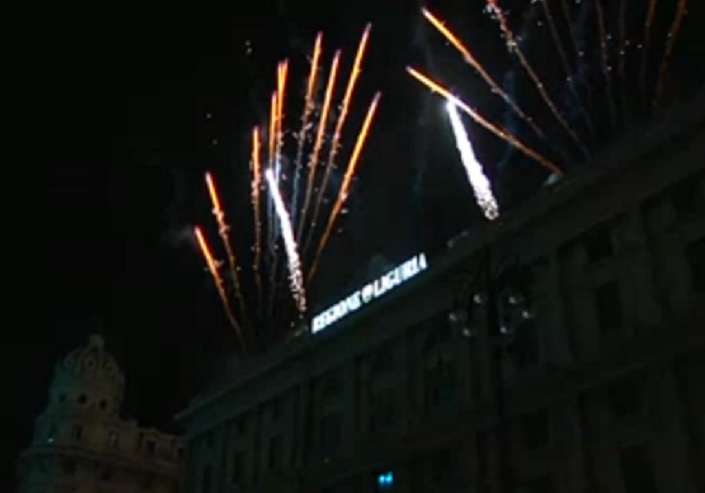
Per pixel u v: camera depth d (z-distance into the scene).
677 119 30.69
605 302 32.19
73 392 74.62
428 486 37.06
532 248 35.50
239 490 50.31
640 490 28.53
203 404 57.75
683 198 30.70
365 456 41.03
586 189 33.53
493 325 23.31
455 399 37.38
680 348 28.66
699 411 27.84
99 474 72.50
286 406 49.53
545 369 33.12
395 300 42.06
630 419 29.70
